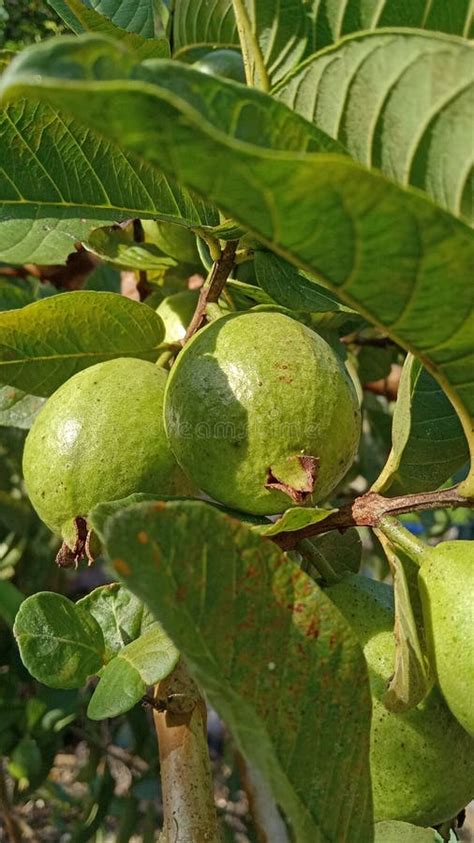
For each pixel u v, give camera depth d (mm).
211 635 236
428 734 307
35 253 353
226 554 236
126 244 458
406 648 287
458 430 361
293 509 293
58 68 193
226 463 309
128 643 340
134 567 218
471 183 266
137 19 443
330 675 256
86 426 335
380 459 619
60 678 327
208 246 382
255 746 231
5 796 716
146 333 391
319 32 316
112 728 773
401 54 262
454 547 297
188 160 201
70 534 338
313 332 328
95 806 701
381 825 340
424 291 228
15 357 384
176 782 320
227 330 319
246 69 335
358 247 218
